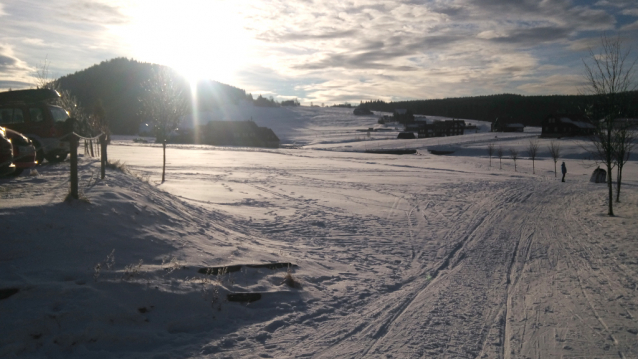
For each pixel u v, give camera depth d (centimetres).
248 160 4194
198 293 550
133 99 15788
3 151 780
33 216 566
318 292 662
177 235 729
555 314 601
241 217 1207
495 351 480
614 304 645
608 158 1659
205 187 1884
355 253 940
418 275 803
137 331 460
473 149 7100
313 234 1099
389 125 16112
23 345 403
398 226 1292
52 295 458
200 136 9581
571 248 1059
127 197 769
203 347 455
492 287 732
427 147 7650
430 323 559
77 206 633
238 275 650
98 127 2178
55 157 1262
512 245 1087
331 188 2234
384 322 560
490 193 2314
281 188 2098
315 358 450
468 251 1013
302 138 11656
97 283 497
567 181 3275
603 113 1714
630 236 1212
